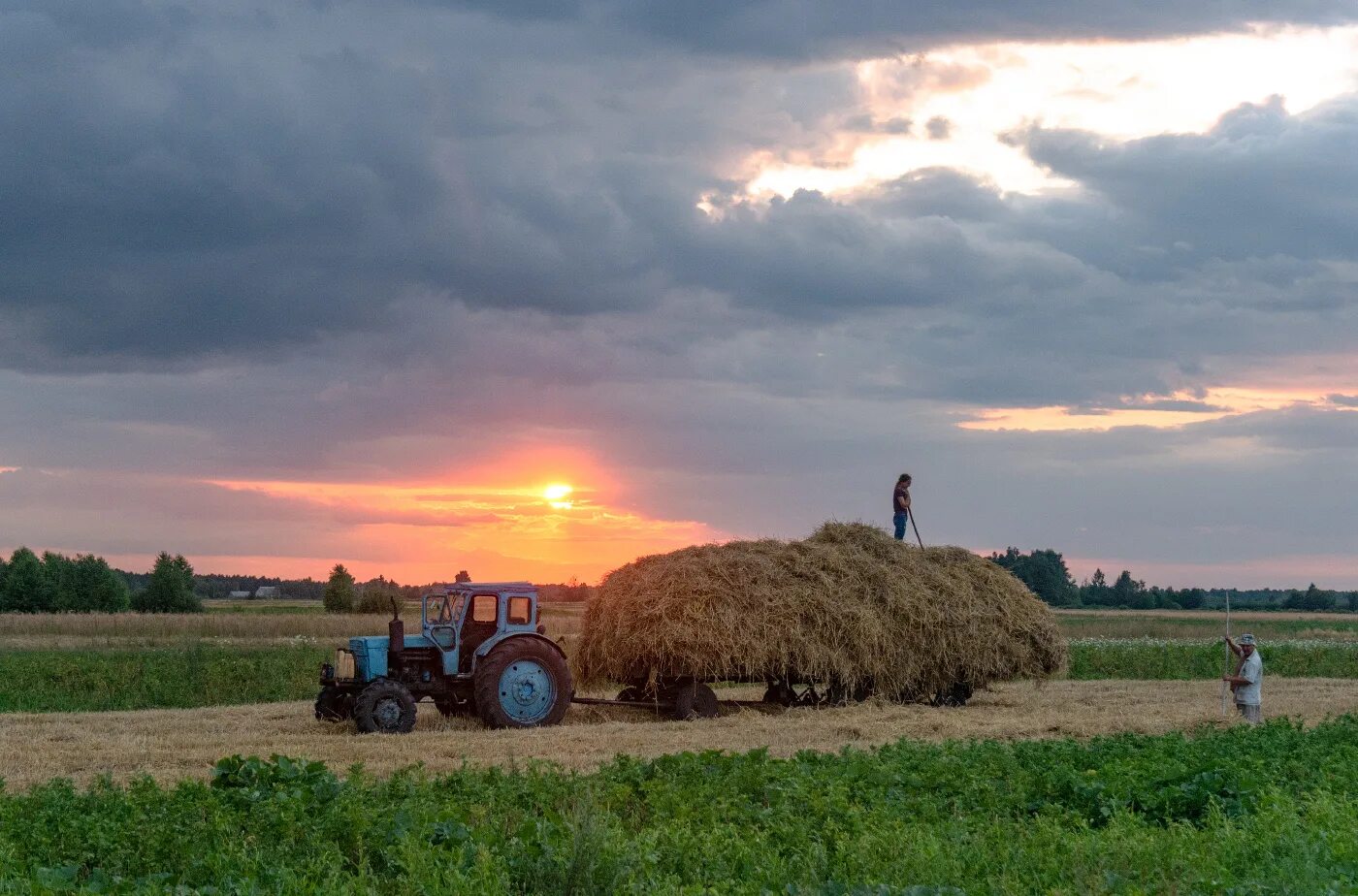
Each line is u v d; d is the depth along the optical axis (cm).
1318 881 741
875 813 902
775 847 825
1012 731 1664
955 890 683
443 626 1725
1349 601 11062
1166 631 5056
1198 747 1288
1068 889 710
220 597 12025
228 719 1828
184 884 718
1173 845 826
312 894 672
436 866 702
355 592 5781
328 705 1727
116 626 4428
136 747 1469
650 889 689
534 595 1764
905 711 1853
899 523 2291
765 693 1966
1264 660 3344
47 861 775
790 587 1845
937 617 1933
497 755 1377
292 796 895
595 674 1848
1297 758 1226
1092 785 1003
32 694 2283
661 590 1794
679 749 1452
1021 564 8819
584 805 752
